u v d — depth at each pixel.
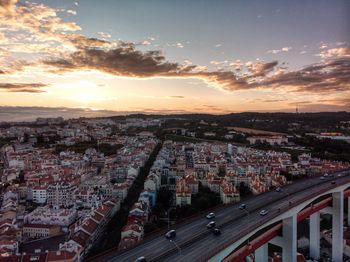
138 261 104.75
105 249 179.75
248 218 153.38
